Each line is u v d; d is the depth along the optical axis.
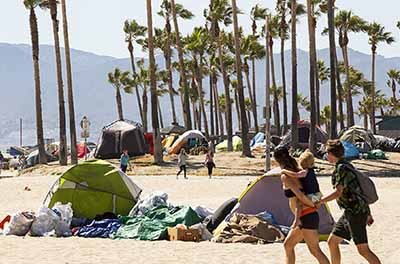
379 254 17.31
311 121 58.50
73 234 21.86
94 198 24.89
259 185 21.11
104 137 65.81
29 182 43.59
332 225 19.80
